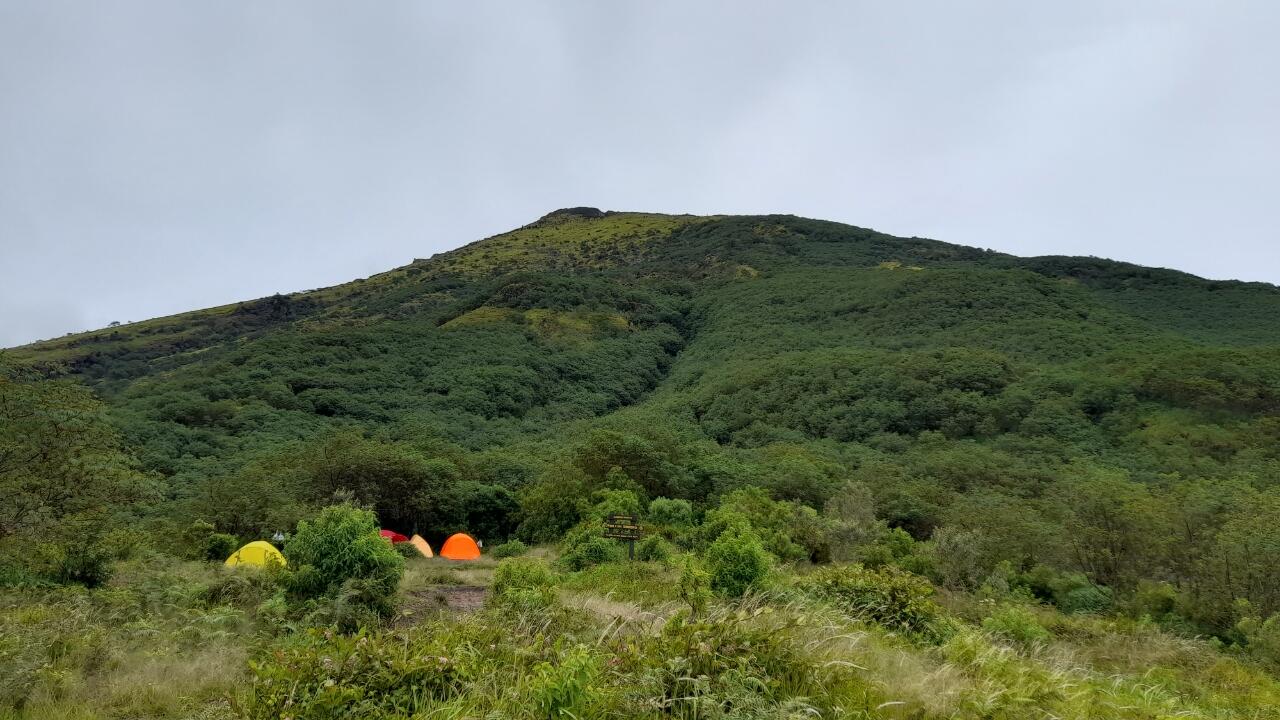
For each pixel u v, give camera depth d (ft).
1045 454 136.46
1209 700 23.72
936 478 123.34
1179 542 56.95
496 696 13.89
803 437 163.63
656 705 12.90
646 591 36.09
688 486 111.34
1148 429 139.03
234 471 117.08
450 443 146.20
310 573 30.60
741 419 183.73
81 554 36.65
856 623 23.29
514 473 129.08
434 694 14.17
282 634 26.81
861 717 13.39
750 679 13.58
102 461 45.57
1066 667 24.08
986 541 66.18
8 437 41.32
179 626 27.25
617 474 102.27
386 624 28.32
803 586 29.60
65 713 16.96
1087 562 61.41
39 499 41.32
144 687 18.89
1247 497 57.52
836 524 70.28
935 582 57.16
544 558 71.51
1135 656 30.04
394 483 104.88
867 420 166.30
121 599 30.58
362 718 12.92
